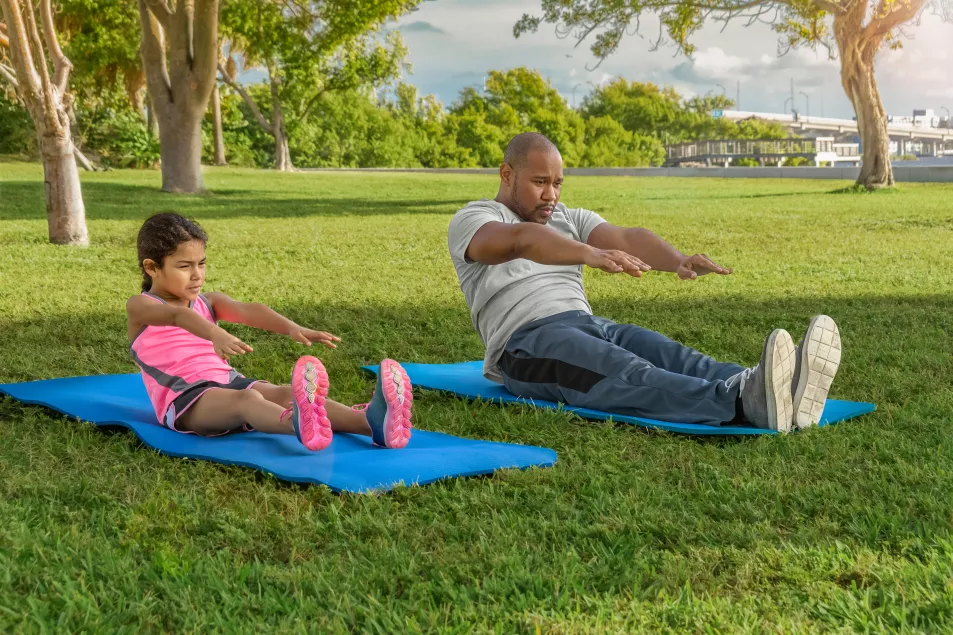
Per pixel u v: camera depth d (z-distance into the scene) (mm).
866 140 25531
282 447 3326
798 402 3645
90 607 2002
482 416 3988
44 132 11414
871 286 8344
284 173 36938
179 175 23047
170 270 3570
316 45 33219
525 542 2447
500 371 4422
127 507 2703
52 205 11539
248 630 1919
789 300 7508
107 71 38375
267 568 2230
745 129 103562
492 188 29797
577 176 44750
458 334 6129
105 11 32688
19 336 5797
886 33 24484
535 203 4246
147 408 4000
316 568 2256
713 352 5574
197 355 3637
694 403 3725
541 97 89500
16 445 3377
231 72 42125
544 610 2023
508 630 1944
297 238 13016
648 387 3809
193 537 2477
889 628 1921
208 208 18906
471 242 4039
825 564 2260
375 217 17578
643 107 103125
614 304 7395
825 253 11250
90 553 2291
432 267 9953
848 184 30375
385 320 6578
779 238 13219
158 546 2391
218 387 3494
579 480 3006
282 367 5066
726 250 11695
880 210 18203
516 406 4098
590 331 4172
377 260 10625
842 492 2824
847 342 5617
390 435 3307
